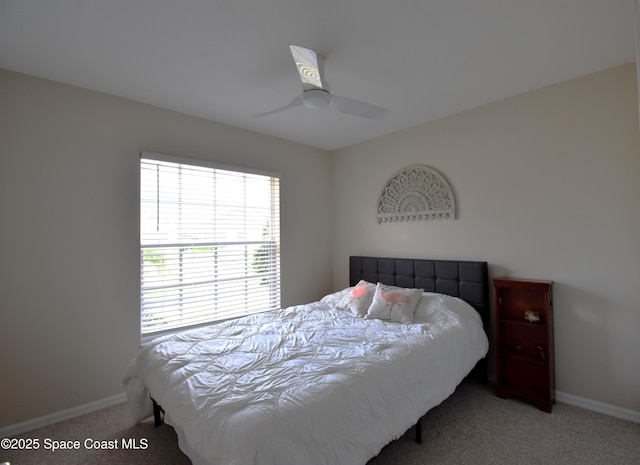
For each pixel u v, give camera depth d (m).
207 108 2.79
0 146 2.09
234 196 3.24
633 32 1.80
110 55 1.97
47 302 2.24
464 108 2.87
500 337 2.54
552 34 1.81
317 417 1.30
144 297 2.69
